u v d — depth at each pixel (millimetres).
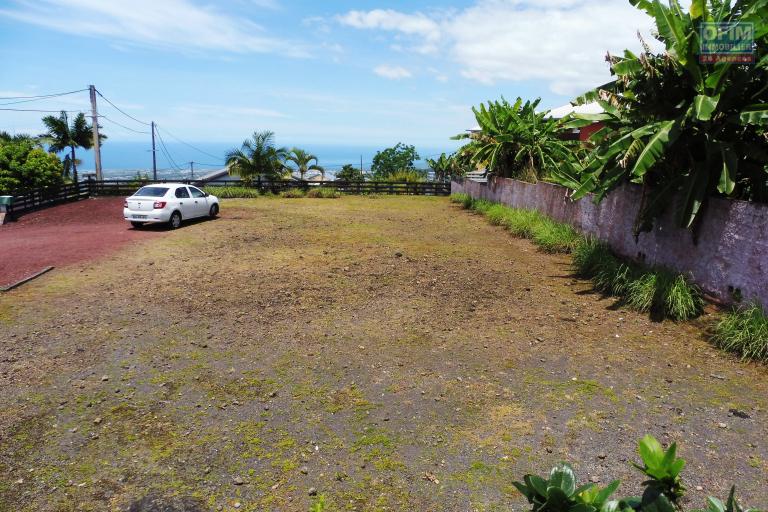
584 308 8742
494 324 7992
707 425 5008
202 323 8016
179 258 12805
